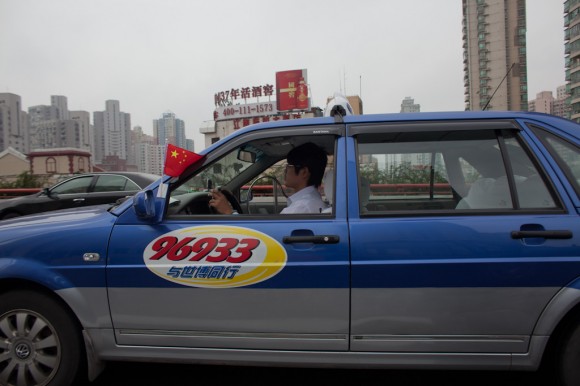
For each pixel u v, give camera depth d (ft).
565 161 7.39
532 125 7.67
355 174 7.63
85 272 7.57
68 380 7.70
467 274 7.03
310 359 7.40
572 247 6.92
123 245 7.59
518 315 7.04
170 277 7.45
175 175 7.91
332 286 7.20
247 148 9.78
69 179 28.22
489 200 7.61
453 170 8.07
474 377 8.96
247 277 7.32
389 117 7.93
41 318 7.72
